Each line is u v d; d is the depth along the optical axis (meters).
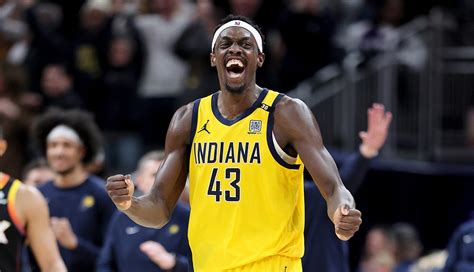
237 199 12.34
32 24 30.39
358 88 28.22
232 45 12.39
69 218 19.12
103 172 26.72
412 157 28.42
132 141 29.97
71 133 19.30
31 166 21.39
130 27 30.00
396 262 24.42
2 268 14.70
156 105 30.31
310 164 12.16
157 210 12.66
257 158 12.32
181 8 31.41
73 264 18.47
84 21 30.72
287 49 29.61
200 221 12.55
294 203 12.52
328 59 29.83
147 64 30.36
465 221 28.17
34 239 14.98
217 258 12.45
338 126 28.41
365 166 17.66
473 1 31.06
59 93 29.02
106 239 18.02
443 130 28.39
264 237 12.38
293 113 12.34
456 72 28.25
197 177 12.59
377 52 28.61
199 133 12.62
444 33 28.33
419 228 28.55
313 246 16.86
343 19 33.00
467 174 28.05
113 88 29.83
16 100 27.44
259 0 29.53
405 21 30.80
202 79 28.59
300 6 30.28
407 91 28.22
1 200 14.73
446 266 21.17
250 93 12.51
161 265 16.52
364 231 28.67
